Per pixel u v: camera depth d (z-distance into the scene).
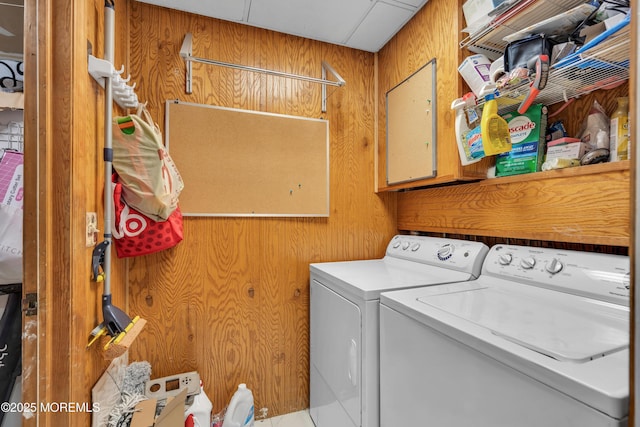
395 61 1.89
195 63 1.70
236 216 1.76
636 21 0.45
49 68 0.90
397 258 1.91
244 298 1.79
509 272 1.25
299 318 1.91
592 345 0.72
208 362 1.71
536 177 1.22
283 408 1.87
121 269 1.49
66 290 0.92
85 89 1.00
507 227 1.36
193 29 1.70
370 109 2.11
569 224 1.11
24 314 0.87
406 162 1.77
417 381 1.00
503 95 1.21
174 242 1.48
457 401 0.84
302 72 1.93
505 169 1.37
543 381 0.64
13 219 1.04
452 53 1.43
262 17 1.72
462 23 1.39
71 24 0.93
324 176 1.97
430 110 1.57
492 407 0.75
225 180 1.74
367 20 1.75
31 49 0.88
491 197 1.44
